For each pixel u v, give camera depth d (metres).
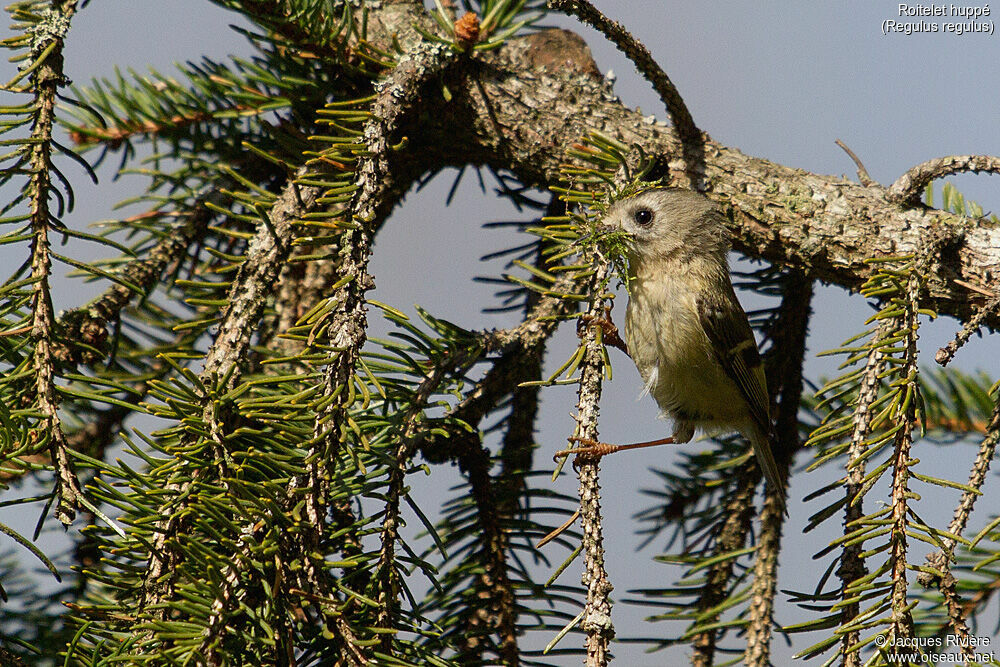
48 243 4.84
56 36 5.10
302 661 4.73
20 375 4.57
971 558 6.27
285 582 4.23
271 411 5.05
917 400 4.85
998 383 5.13
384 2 7.34
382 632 4.44
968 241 6.54
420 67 6.34
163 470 4.39
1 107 4.98
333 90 6.91
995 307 5.18
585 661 4.43
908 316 5.10
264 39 6.67
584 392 5.06
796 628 4.77
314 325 4.57
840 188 6.96
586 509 4.73
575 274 5.82
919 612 6.25
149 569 4.37
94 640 4.46
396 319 5.53
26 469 4.29
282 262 5.62
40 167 4.91
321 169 6.17
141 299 6.55
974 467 5.12
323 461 4.34
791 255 6.92
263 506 4.18
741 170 7.14
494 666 5.62
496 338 6.17
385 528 4.89
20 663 4.84
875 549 4.64
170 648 4.16
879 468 4.79
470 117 7.16
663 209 7.58
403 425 5.38
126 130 7.10
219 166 6.80
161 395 4.79
